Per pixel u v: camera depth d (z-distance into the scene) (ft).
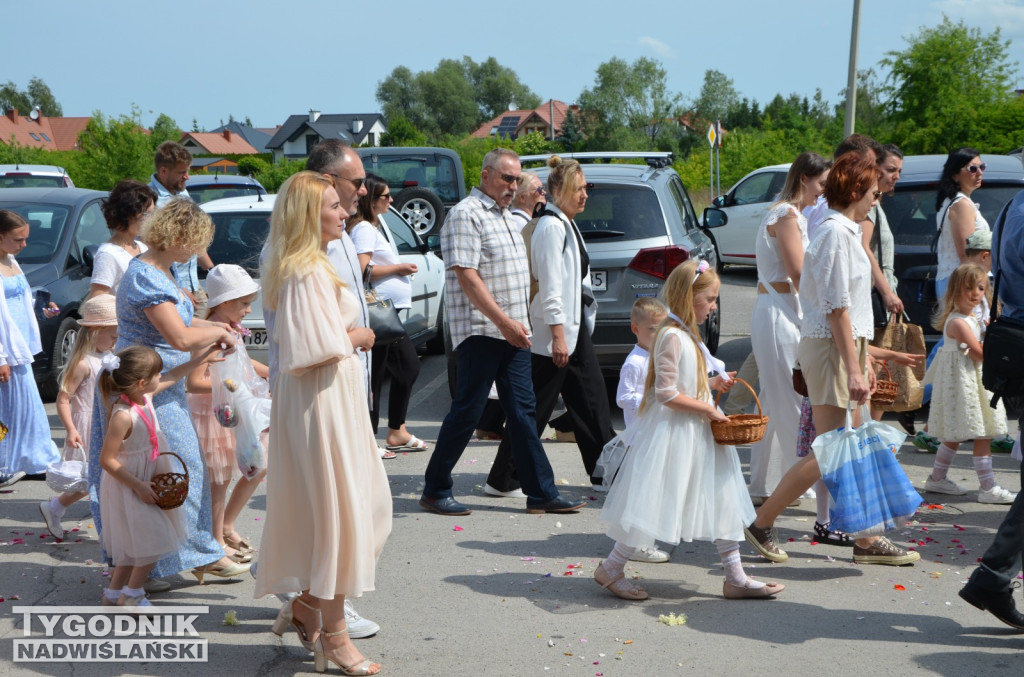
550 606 14.87
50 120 362.33
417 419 28.12
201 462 15.26
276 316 12.11
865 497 15.51
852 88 58.29
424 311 33.86
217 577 16.12
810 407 17.95
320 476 12.02
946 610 14.60
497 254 18.83
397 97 398.62
